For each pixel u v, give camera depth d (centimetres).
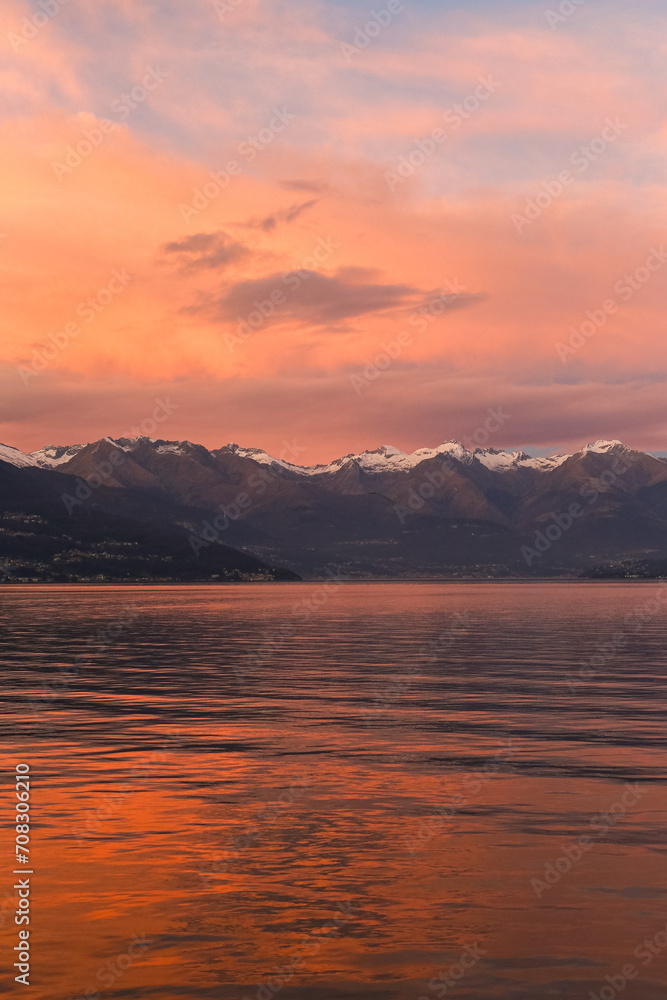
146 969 1130
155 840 1642
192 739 2677
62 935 1227
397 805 1883
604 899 1345
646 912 1298
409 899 1348
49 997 1062
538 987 1084
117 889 1394
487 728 2856
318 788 2034
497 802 1900
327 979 1103
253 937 1218
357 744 2584
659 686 3956
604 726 2881
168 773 2200
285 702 3500
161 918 1282
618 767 2244
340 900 1345
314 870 1476
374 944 1196
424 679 4275
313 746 2555
